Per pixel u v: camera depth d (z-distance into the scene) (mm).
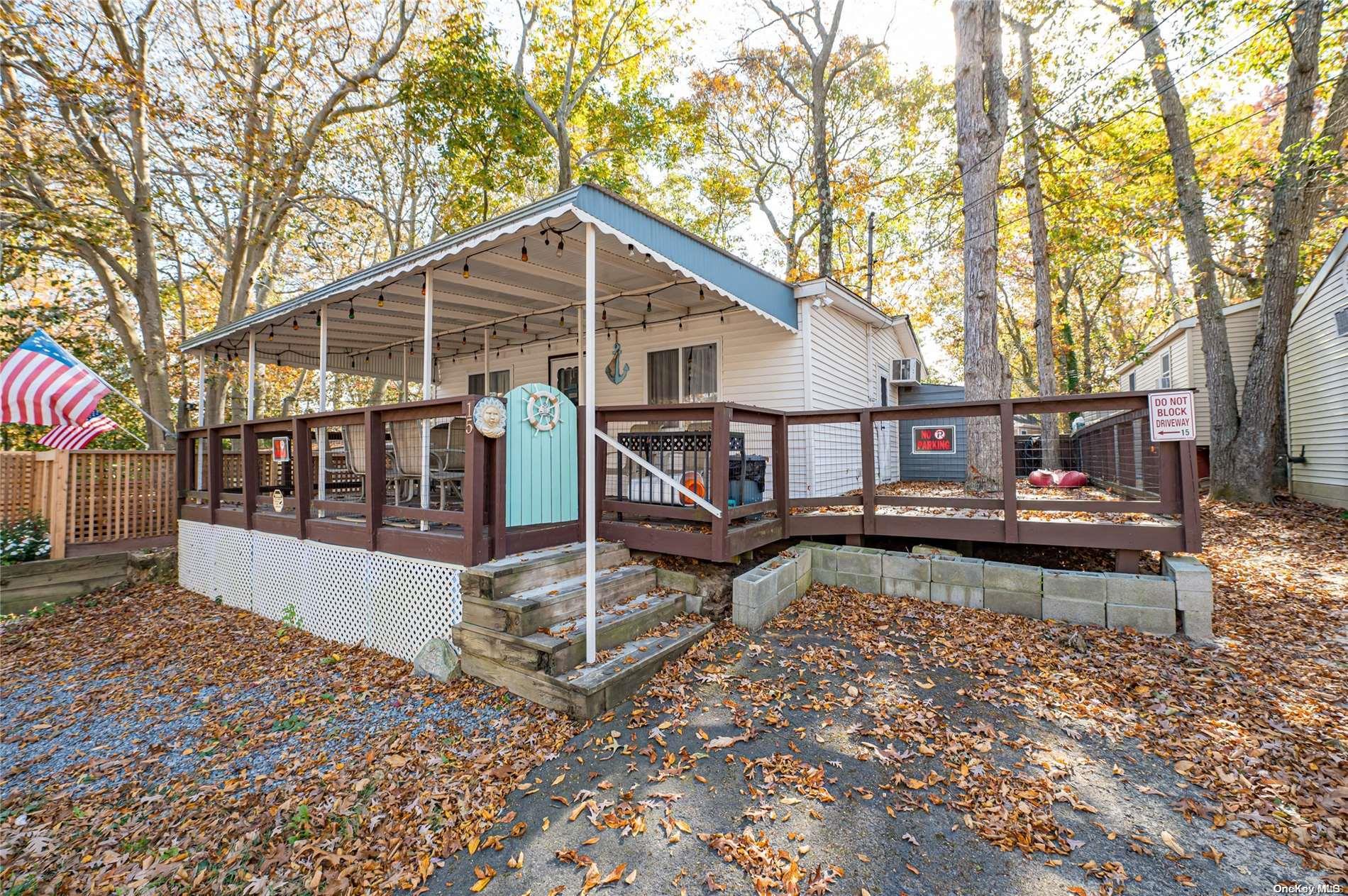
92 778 3049
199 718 3678
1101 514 5676
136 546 7738
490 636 3588
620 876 2066
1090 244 14875
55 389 7668
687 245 5086
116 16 9766
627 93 16406
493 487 4039
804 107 18672
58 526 7082
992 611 4574
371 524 4504
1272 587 5195
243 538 6105
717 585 4484
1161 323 24594
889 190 18641
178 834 2518
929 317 23875
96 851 2457
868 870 2037
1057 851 2096
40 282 13164
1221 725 2902
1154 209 13570
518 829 2361
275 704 3785
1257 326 10969
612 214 4012
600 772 2703
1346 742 2705
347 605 4812
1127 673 3492
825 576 5340
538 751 2896
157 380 10773
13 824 2672
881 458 11562
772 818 2330
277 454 7215
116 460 8062
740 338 7637
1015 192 16203
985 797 2418
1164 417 4301
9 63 8500
